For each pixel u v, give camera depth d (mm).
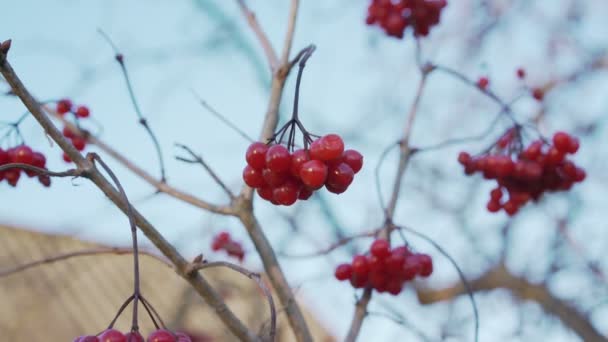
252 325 1149
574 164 719
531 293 1092
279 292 649
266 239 658
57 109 713
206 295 579
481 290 1087
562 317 1077
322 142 558
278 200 565
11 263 1436
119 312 540
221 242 837
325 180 563
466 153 738
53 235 1524
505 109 741
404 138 724
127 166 688
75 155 555
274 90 659
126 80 677
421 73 753
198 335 1334
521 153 725
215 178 654
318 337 1342
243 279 1280
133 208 563
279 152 559
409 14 772
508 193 738
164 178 677
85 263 1488
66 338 1307
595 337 1058
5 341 1264
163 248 569
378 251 665
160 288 1491
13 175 651
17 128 662
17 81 547
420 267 669
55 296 1391
